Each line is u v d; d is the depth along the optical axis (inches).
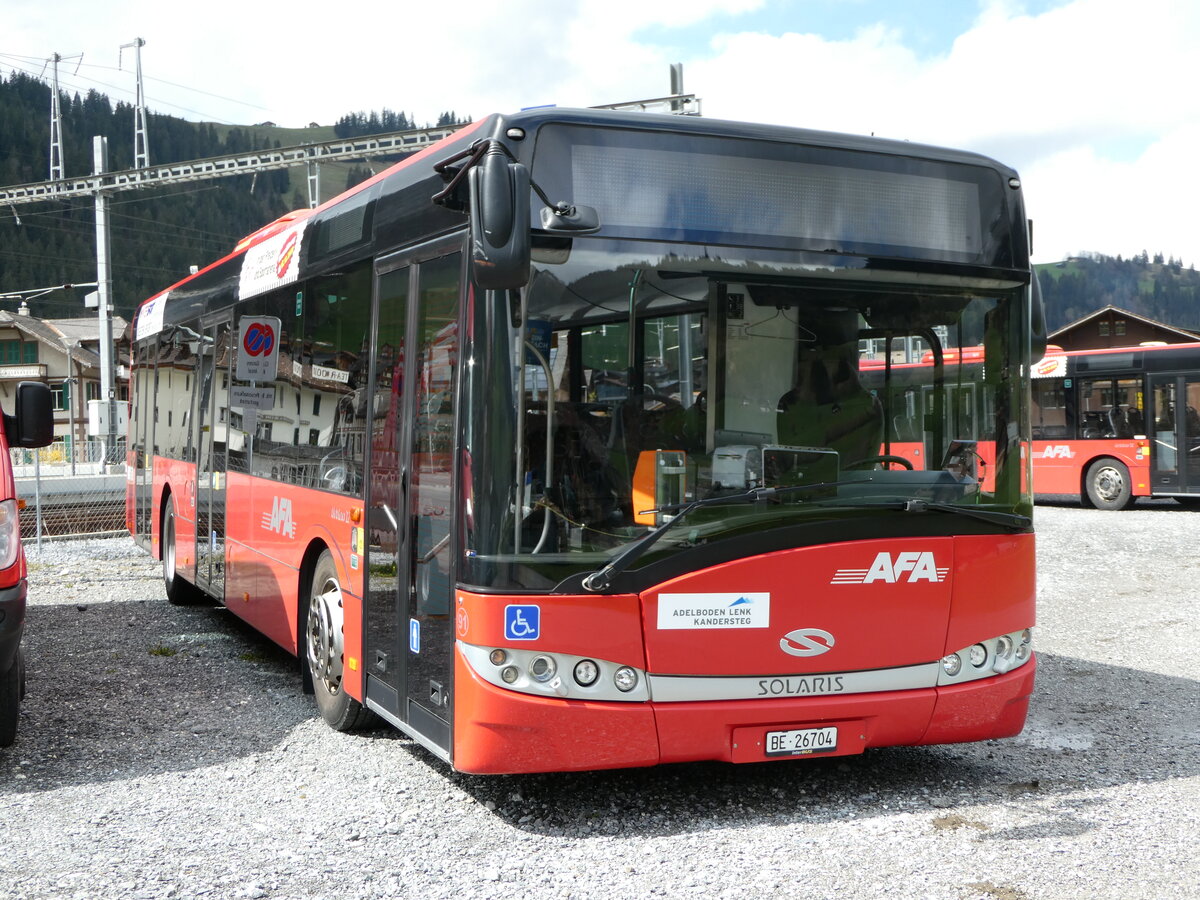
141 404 541.6
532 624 190.9
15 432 268.8
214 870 182.2
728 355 204.1
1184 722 280.4
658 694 195.3
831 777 235.0
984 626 215.9
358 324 259.9
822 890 172.2
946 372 217.9
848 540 205.2
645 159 203.9
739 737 199.5
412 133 1574.8
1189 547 660.7
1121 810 211.0
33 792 225.1
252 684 323.6
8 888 175.3
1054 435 960.9
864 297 213.3
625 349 199.0
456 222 208.8
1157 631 409.7
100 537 761.0
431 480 213.5
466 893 172.2
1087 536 719.7
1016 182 228.5
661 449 198.5
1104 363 934.4
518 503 192.5
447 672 203.6
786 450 205.2
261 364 339.9
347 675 258.8
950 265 220.4
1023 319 224.8
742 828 202.1
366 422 250.1
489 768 193.6
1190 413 890.7
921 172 221.0
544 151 199.0
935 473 215.5
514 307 194.4
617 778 233.5
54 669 343.9
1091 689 318.3
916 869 180.7
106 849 192.2
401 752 252.8
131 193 6697.8
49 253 6038.4
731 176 208.4
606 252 199.5
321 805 215.8
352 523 255.4
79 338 2893.7
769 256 208.5
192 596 468.8
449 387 206.7
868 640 206.1
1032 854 187.3
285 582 307.6
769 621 199.8
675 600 195.5
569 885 175.3
